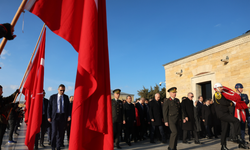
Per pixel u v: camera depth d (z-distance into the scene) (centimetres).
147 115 929
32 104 519
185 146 752
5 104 452
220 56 1435
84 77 254
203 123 1059
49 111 646
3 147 748
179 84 1814
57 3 260
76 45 266
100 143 267
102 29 285
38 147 780
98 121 253
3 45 198
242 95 816
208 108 1012
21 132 1372
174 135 613
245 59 1263
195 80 1645
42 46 503
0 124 552
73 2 269
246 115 838
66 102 664
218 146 748
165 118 648
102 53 275
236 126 629
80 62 247
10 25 195
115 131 747
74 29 267
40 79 491
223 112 632
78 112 243
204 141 898
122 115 784
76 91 250
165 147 750
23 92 745
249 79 1231
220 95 635
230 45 1357
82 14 274
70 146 238
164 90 2811
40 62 500
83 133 254
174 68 1888
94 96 263
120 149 721
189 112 812
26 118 661
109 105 264
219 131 1140
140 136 959
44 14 250
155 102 872
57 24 258
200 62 1603
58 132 636
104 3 294
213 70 1484
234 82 1323
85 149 254
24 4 223
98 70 268
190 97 818
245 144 738
